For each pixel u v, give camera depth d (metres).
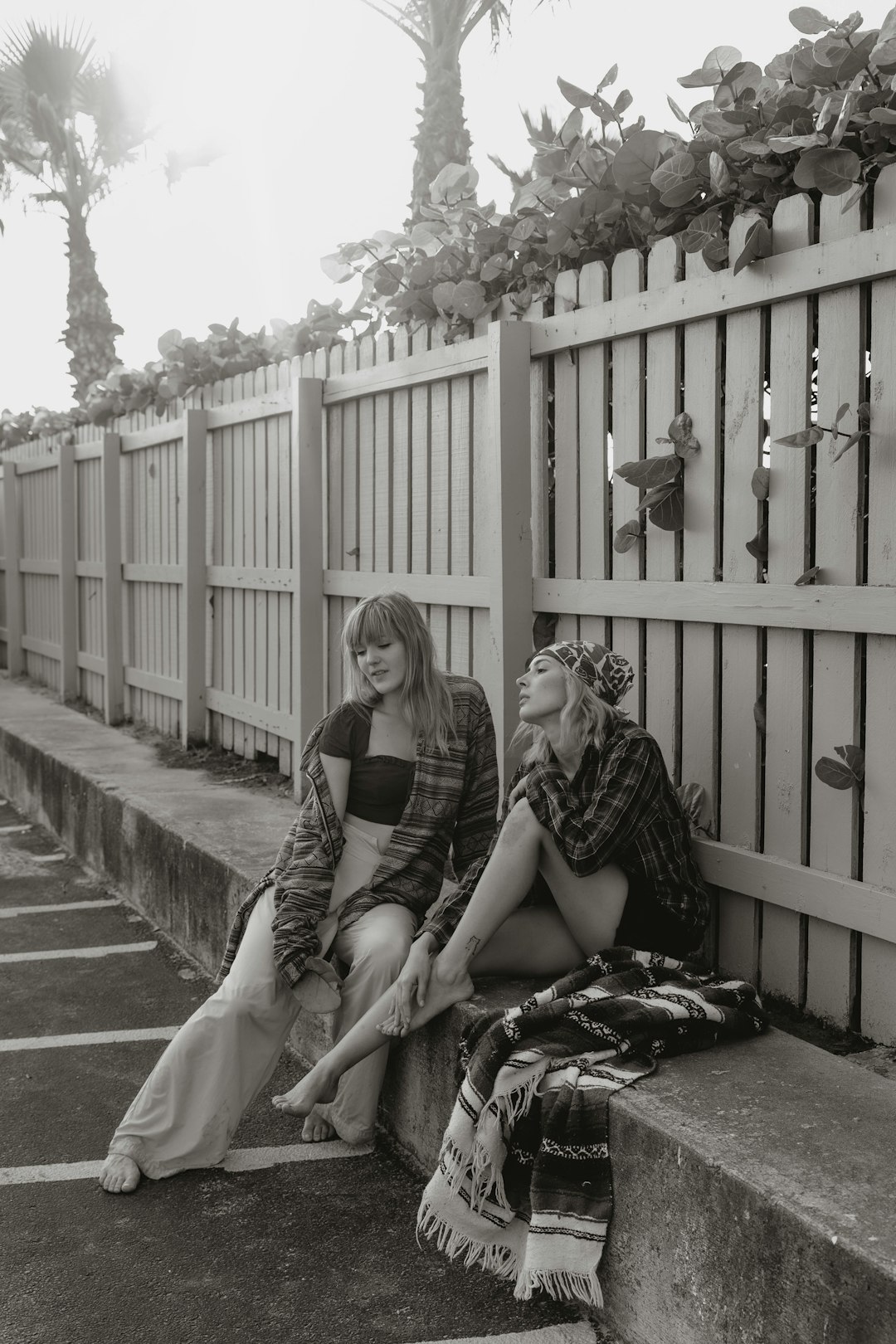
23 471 11.20
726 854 3.25
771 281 3.02
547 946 3.17
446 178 4.75
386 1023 3.13
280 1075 3.96
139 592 8.29
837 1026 3.04
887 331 2.77
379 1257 2.86
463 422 4.47
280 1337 2.55
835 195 2.84
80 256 18.12
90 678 9.55
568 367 3.84
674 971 2.91
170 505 7.67
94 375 18.34
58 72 16.70
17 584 11.57
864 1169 2.21
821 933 3.07
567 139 3.94
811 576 2.96
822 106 2.98
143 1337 2.55
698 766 3.40
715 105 3.28
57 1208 3.08
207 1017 3.28
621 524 3.65
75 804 6.75
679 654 3.47
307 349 6.23
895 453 2.77
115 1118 3.60
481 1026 2.90
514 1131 2.68
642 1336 2.45
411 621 3.44
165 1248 2.89
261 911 3.41
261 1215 3.05
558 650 3.09
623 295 3.57
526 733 3.31
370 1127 3.39
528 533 4.01
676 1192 2.33
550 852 3.04
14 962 5.06
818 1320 2.02
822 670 3.00
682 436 3.33
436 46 10.15
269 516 6.29
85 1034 4.28
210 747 7.19
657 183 3.35
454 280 4.43
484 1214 2.71
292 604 6.02
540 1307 2.65
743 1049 2.78
